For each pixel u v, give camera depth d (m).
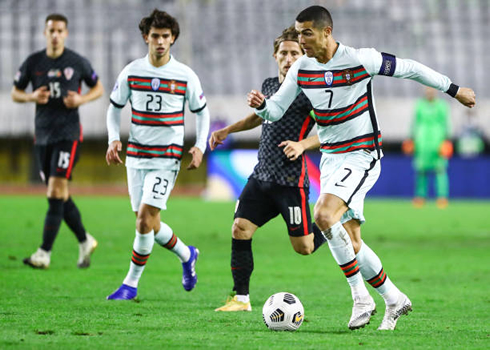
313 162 77.75
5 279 26.91
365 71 18.52
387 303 18.69
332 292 25.77
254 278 29.38
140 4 107.94
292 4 114.69
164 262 33.75
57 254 35.25
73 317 19.44
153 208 23.44
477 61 113.19
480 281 28.92
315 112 19.06
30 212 58.19
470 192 87.12
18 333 16.81
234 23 112.19
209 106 98.00
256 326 18.56
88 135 93.00
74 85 30.11
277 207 22.03
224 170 82.38
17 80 30.20
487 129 99.44
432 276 30.41
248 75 107.44
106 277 28.27
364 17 116.31
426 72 18.64
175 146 23.86
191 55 108.12
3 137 91.88
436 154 73.25
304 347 15.66
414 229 51.66
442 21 116.81
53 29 29.70
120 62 103.19
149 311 20.98
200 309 21.62
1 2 106.19
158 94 23.67
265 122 22.14
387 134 98.50
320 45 18.38
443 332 18.09
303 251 22.44
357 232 18.75
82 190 88.25
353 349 15.56
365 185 18.53
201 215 59.91
